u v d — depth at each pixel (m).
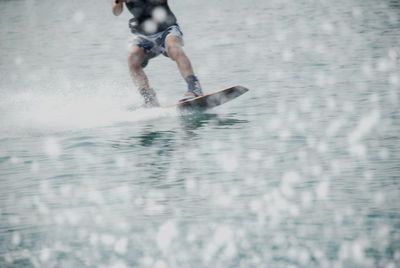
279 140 22.28
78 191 18.30
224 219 15.66
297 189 17.34
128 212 16.50
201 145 22.31
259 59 40.69
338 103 27.27
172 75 37.41
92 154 21.97
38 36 64.44
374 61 36.75
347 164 19.09
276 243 14.23
